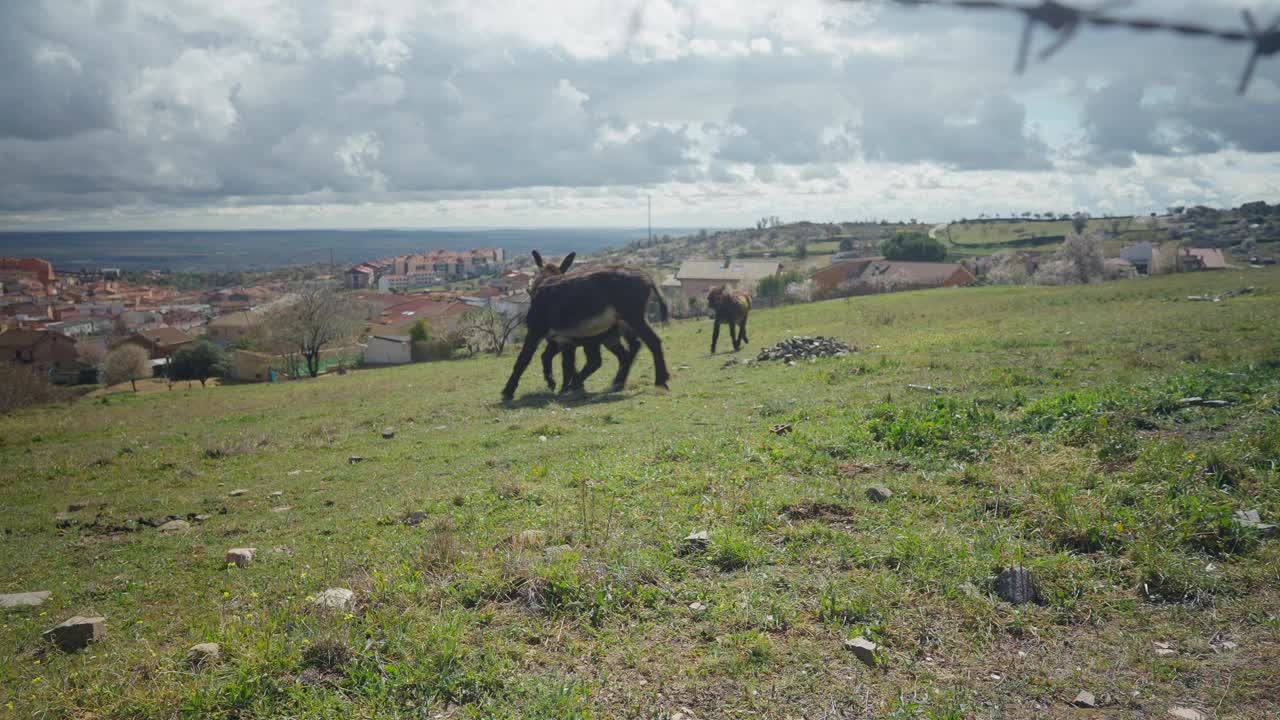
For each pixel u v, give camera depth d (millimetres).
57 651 5027
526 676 4129
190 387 61156
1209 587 4609
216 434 15711
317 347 55438
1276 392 8281
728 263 113188
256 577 6277
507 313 61438
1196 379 9547
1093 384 10711
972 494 6441
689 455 8711
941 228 183500
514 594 5094
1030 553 5270
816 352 19781
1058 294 34906
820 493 6773
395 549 6473
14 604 6062
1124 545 5176
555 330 16844
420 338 65438
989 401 9531
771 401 12492
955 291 46438
